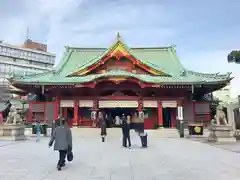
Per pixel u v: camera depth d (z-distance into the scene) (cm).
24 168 1153
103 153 1648
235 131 2702
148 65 3897
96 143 2306
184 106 3897
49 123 3919
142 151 1748
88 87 3744
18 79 3716
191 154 1594
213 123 2408
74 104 3812
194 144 2198
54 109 3909
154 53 4984
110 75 3584
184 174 1034
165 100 3797
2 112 4756
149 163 1288
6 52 10375
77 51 4991
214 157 1470
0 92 5291
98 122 3731
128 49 3875
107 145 2133
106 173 1055
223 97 7019
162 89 3812
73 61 4747
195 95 4262
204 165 1227
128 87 3866
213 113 4050
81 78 3853
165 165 1232
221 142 2233
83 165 1231
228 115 2759
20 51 10769
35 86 3775
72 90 3853
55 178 966
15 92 4772
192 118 3856
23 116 4203
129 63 3984
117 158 1447
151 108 4081
